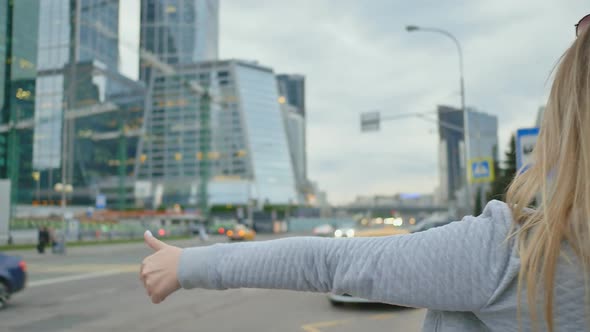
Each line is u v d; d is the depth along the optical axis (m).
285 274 1.03
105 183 143.25
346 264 1.01
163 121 169.00
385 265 0.97
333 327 8.52
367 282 0.98
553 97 1.01
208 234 85.81
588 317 0.84
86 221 72.25
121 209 114.38
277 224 101.75
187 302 11.77
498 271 0.91
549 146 0.99
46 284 15.73
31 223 60.03
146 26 194.75
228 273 1.05
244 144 168.38
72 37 126.75
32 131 98.75
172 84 171.62
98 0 140.50
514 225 0.94
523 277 0.88
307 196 186.62
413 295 0.95
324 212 170.88
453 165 73.19
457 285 0.93
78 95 130.38
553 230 0.87
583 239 0.84
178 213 109.00
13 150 88.25
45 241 35.41
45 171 118.81
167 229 81.44
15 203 85.12
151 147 166.62
